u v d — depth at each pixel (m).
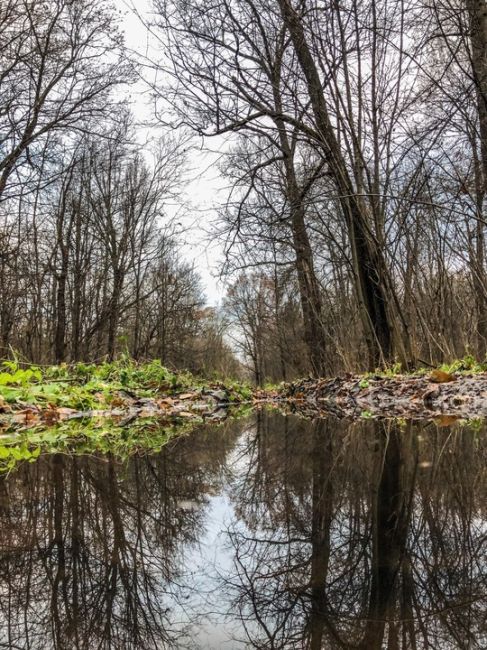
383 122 6.67
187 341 25.78
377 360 7.50
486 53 5.53
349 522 1.43
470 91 5.70
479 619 0.84
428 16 5.65
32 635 0.81
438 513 1.48
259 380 29.50
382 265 7.04
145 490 1.88
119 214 16.97
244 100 6.80
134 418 5.04
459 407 5.06
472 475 1.99
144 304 20.81
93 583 1.04
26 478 2.06
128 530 1.40
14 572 1.09
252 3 6.47
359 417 4.78
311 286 10.97
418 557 1.13
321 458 2.59
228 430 4.09
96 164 13.53
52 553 1.21
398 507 1.56
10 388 4.55
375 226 6.98
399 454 2.54
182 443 3.28
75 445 3.08
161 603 0.94
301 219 9.52
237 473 2.27
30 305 14.21
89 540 1.30
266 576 1.07
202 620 0.86
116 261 16.20
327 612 0.88
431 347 8.65
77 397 5.18
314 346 11.34
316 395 8.27
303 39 6.35
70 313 16.31
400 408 5.38
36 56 9.32
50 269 12.91
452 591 0.95
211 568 1.12
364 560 1.13
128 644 0.77
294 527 1.41
